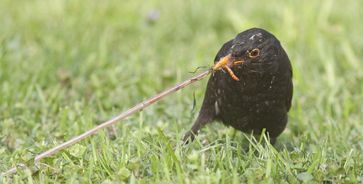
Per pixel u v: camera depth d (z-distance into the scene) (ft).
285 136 36.04
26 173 28.04
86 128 33.91
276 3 56.85
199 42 50.65
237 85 31.17
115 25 52.49
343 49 48.44
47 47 46.83
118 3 55.47
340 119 38.50
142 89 41.34
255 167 28.86
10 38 47.83
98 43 48.11
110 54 47.34
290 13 52.11
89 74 44.11
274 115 32.27
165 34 52.29
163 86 42.22
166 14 55.31
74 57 45.32
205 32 53.11
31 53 45.98
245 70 30.53
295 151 30.81
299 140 34.88
